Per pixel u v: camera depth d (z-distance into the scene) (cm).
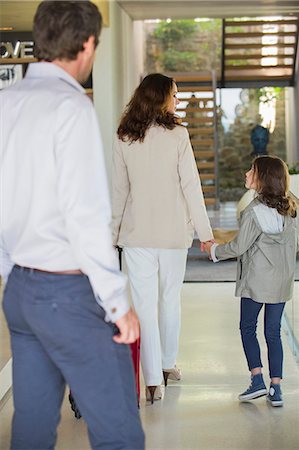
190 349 547
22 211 225
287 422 400
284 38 1641
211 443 371
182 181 417
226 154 1783
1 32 889
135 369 415
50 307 220
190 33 1748
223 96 1780
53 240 221
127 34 1083
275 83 1642
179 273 432
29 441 238
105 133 938
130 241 421
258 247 410
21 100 225
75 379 225
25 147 221
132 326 221
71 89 225
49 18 223
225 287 775
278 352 426
